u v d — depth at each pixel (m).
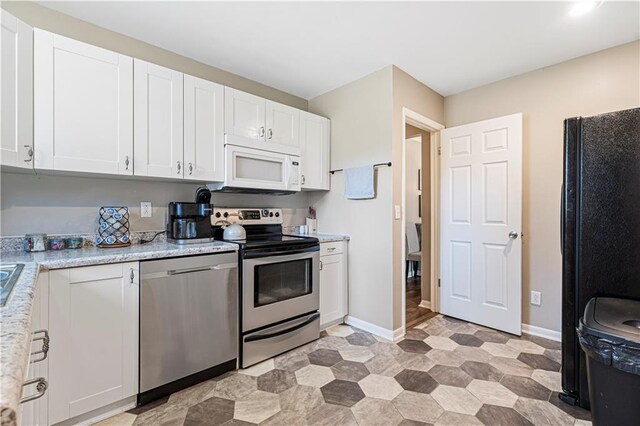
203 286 1.94
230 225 2.48
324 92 3.19
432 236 3.29
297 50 2.36
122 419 1.59
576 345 1.68
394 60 2.51
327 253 2.77
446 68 2.65
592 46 2.29
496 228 2.76
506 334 2.67
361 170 2.77
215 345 2.00
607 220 1.61
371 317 2.75
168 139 2.08
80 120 1.74
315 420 1.59
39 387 0.72
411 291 4.06
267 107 2.64
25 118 1.56
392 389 1.86
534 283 2.67
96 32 2.04
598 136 1.65
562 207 1.76
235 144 2.38
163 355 1.78
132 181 2.22
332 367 2.13
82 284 1.51
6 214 1.77
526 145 2.71
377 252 2.71
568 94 2.50
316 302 2.61
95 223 2.06
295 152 2.79
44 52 1.63
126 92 1.90
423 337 2.63
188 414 1.64
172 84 2.10
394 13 1.91
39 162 1.61
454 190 3.06
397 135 2.63
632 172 1.56
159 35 2.15
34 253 1.71
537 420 1.58
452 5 1.83
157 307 1.75
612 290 1.60
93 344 1.54
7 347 0.55
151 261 1.73
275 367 2.14
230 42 2.24
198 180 2.27
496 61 2.52
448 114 3.22
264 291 2.26
